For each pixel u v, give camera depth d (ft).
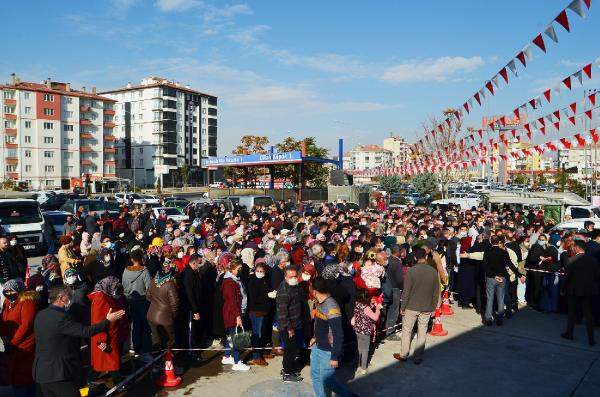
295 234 42.86
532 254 34.86
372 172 115.03
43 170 266.77
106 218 56.39
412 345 26.30
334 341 17.19
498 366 23.31
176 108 354.74
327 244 30.91
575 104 35.45
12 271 29.66
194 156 374.63
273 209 60.54
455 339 27.32
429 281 23.32
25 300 17.37
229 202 81.41
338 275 23.84
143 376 22.12
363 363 22.45
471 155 65.87
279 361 24.07
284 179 168.76
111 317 16.52
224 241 39.06
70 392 15.55
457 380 21.67
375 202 104.12
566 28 23.99
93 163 290.76
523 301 35.63
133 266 23.61
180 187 346.54
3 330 17.24
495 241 29.86
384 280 27.07
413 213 55.16
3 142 254.88
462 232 38.93
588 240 34.17
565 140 42.47
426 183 161.48
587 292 26.07
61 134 274.16
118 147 357.82
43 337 15.30
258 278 23.77
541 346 26.13
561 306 33.17
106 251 27.99
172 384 20.99
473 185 222.07
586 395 20.21
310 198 122.42
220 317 23.71
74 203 79.00
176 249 31.27
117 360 19.66
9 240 31.12
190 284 23.57
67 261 31.32
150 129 347.36
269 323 25.20
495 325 30.09
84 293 22.33
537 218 61.41
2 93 254.06
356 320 22.39
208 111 388.57
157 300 21.58
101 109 293.64
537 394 20.29
